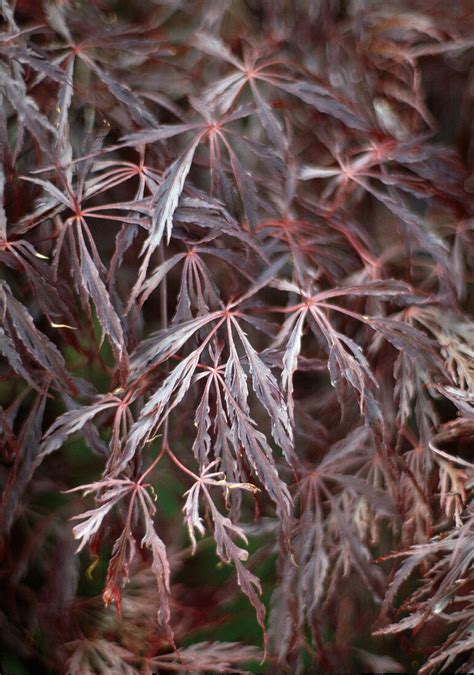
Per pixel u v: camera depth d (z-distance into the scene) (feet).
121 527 2.16
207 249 2.07
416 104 2.16
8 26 2.07
